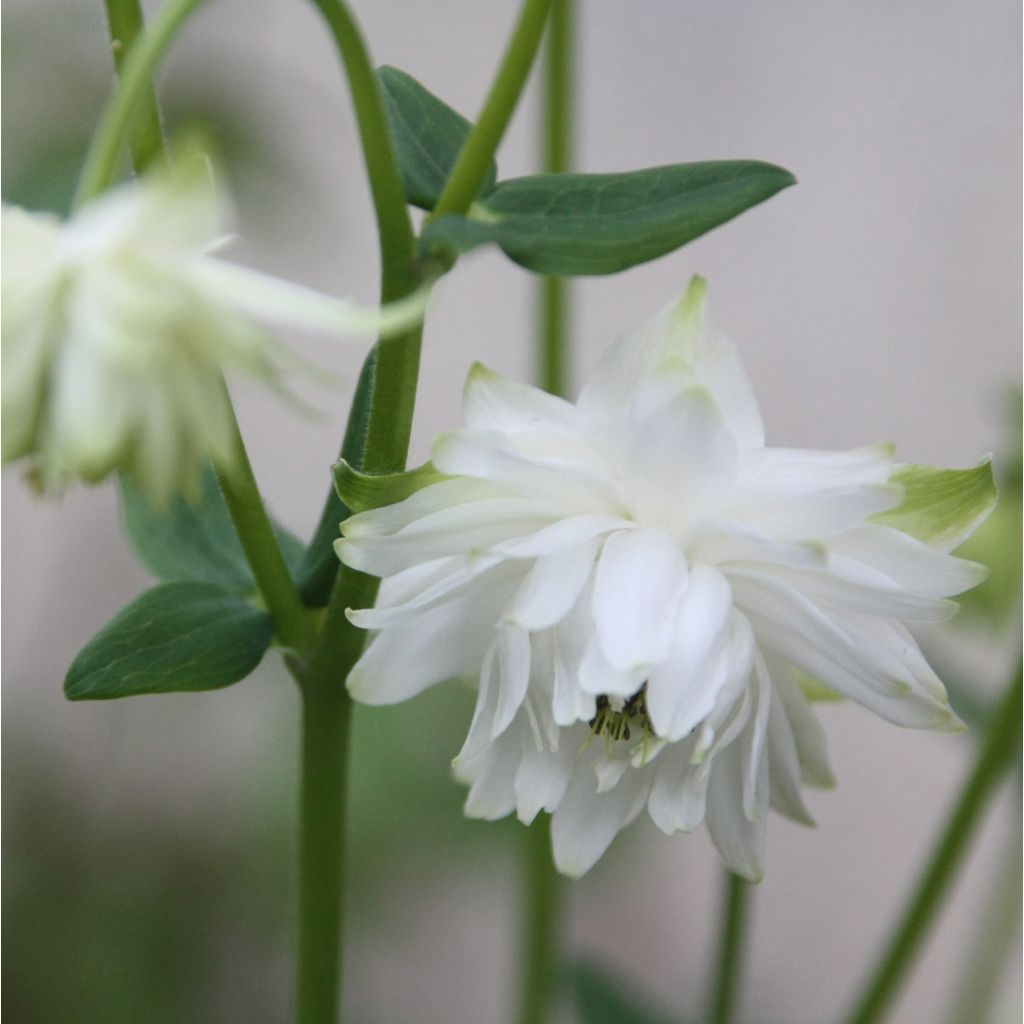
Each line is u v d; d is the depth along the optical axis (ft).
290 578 1.32
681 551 1.29
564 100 1.49
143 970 1.71
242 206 1.64
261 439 2.29
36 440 1.21
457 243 1.26
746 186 1.28
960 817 1.43
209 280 1.20
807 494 1.27
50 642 2.15
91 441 1.20
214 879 1.80
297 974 1.35
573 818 1.32
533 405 1.28
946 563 1.28
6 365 1.20
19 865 1.77
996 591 1.50
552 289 1.50
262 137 1.64
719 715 1.28
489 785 1.32
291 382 2.20
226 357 1.20
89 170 1.21
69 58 1.59
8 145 1.58
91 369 1.20
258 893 1.78
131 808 1.89
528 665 1.28
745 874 1.32
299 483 2.30
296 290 1.20
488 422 1.28
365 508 1.27
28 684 2.14
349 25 1.25
